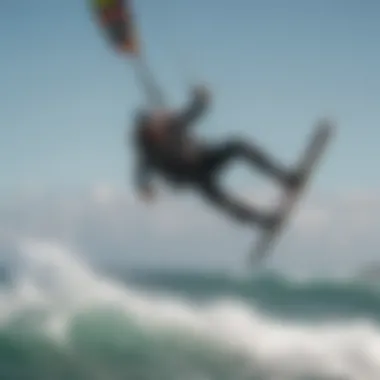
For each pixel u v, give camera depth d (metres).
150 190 7.89
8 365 13.27
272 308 28.34
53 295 16.23
